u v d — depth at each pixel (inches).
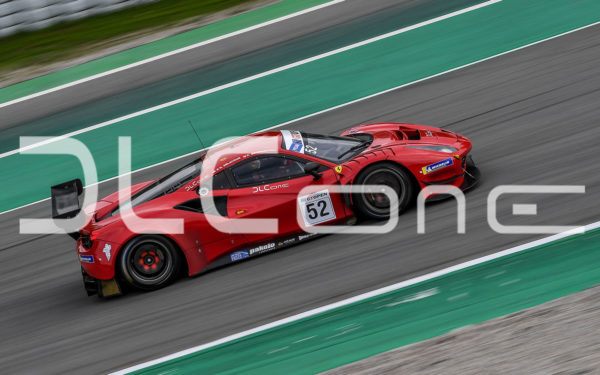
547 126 1006.4
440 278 702.5
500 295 653.3
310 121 1249.4
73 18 1887.3
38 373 720.3
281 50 1545.3
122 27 1843.0
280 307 727.7
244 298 765.3
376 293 705.6
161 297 816.3
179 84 1513.3
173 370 665.0
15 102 1593.3
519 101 1112.2
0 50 1820.9
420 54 1382.9
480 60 1299.2
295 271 790.5
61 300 879.7
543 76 1171.3
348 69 1396.4
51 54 1771.7
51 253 1020.5
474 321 625.0
